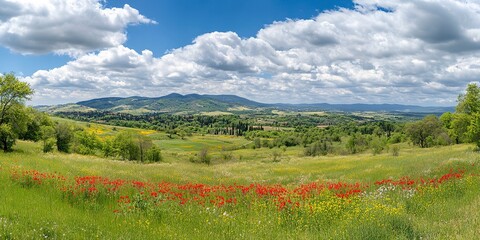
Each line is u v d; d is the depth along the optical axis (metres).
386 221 9.18
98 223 9.51
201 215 11.41
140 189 14.97
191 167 37.03
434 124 85.56
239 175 32.38
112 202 13.20
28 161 22.92
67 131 69.56
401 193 13.78
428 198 12.82
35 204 10.77
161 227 9.90
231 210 12.73
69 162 26.61
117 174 22.86
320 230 9.66
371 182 19.83
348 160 45.44
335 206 11.44
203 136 188.88
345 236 8.57
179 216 11.10
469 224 8.79
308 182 24.70
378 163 33.78
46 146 56.12
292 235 9.38
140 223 9.77
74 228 8.40
